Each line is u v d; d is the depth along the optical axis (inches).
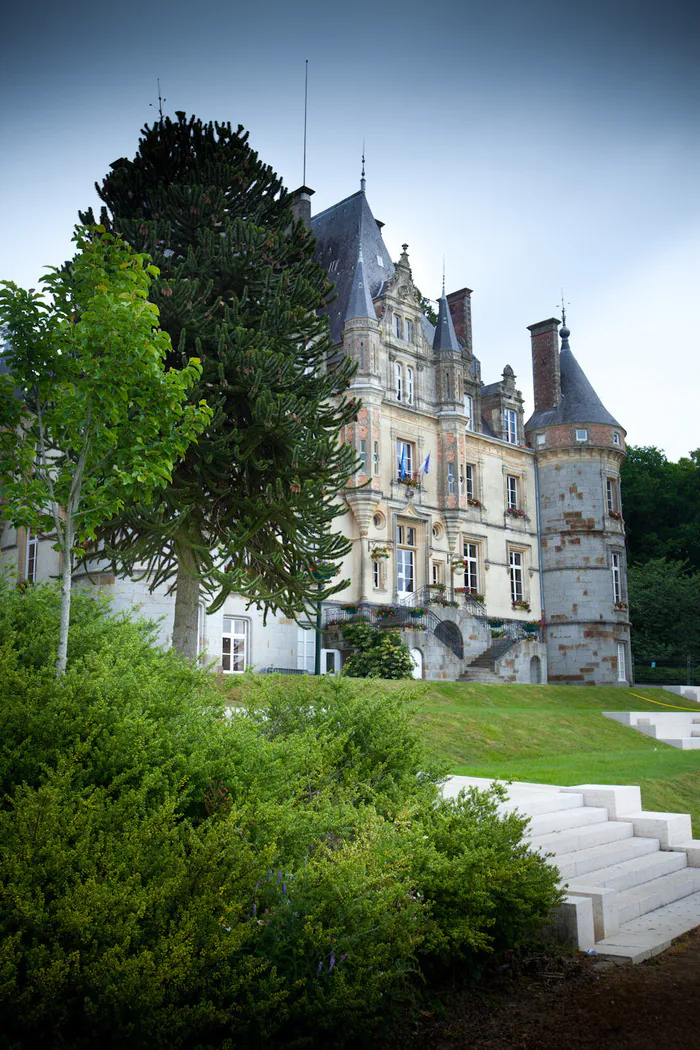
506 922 267.0
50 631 360.2
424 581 1338.6
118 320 316.2
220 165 679.1
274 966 188.5
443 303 1448.1
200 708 294.8
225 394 613.9
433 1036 217.9
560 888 324.8
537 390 1670.8
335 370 695.7
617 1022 229.3
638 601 1969.7
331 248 1448.1
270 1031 183.0
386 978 205.0
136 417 342.6
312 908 208.2
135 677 292.5
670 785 586.9
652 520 2305.6
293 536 626.5
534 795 453.7
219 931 185.0
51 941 170.1
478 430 1518.2
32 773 229.1
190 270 641.6
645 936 318.7
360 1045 206.1
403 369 1365.7
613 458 1627.7
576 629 1544.0
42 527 340.5
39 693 252.7
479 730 753.0
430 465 1384.1
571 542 1572.3
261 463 602.2
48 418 336.2
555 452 1600.6
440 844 272.2
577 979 266.8
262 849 217.2
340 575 1219.2
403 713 352.2
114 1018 165.5
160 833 200.4
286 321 639.8
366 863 228.7
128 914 176.2
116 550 621.6
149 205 689.6
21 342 332.2
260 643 1085.1
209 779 244.7
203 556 601.0
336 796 293.1
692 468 2345.0
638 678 1977.1
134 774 229.9
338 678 368.5
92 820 201.3
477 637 1360.7
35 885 179.5
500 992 252.5
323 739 299.3
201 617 995.9
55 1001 164.2
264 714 337.1
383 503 1282.0
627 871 386.9
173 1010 169.9
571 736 823.1
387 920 212.5
